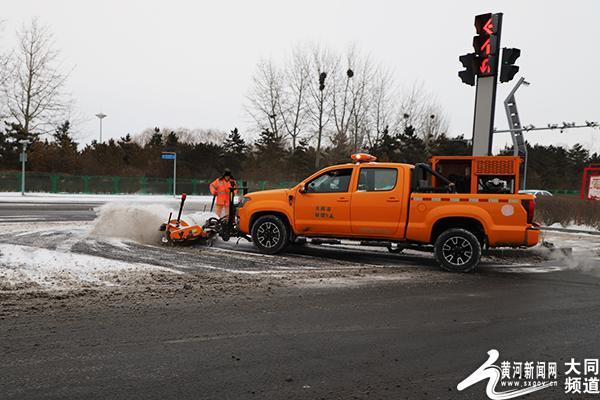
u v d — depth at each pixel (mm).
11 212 18359
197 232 10320
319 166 41594
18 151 42000
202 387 3570
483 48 10555
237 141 52844
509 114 18219
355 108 40688
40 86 35719
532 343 4738
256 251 10156
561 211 18359
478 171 9672
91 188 36219
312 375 3838
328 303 6090
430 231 8664
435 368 4055
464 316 5652
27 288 6219
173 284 6781
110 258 8492
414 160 44562
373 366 4059
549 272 8766
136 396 3400
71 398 3346
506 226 8281
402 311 5812
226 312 5535
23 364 3904
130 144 54969
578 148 70438
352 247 11406
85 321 5031
